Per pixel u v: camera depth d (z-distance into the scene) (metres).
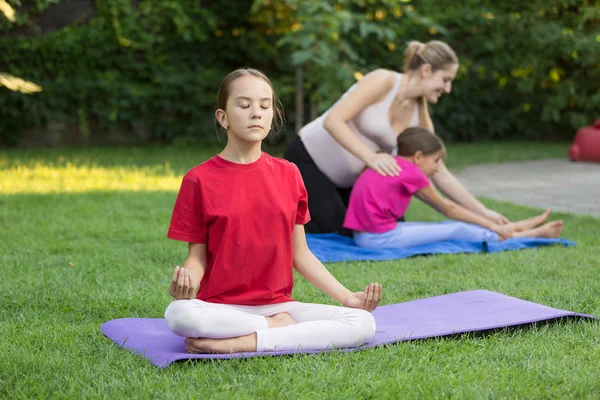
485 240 4.42
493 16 11.69
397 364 2.23
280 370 2.15
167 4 10.58
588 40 11.09
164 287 3.31
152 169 8.19
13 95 10.02
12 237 4.44
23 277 3.45
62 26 10.40
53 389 2.05
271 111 2.40
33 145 10.44
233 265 2.36
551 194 6.93
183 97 10.99
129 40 10.64
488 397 1.96
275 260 2.40
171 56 11.02
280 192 2.42
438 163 4.37
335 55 8.55
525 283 3.40
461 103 12.20
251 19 11.05
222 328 2.26
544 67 11.75
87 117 10.62
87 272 3.60
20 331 2.62
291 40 8.50
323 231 4.62
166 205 5.84
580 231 4.90
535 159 10.21
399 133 4.51
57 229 4.74
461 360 2.29
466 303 2.93
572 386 2.03
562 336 2.50
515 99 12.54
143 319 2.75
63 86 10.33
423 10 11.41
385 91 4.39
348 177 4.71
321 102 9.09
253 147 2.41
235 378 2.10
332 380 2.08
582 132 9.81
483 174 8.59
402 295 3.25
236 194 2.36
